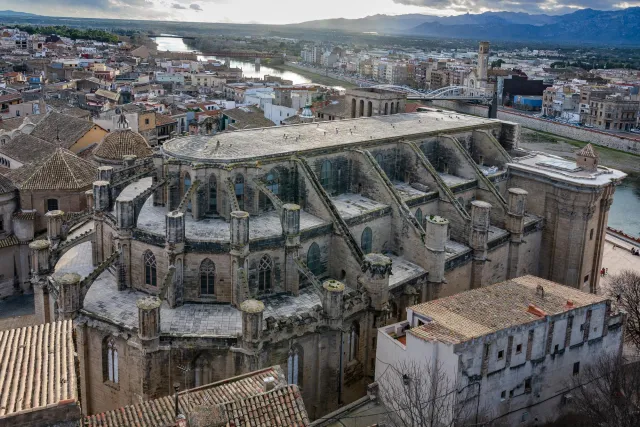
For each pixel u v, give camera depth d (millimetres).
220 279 70625
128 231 72875
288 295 74500
